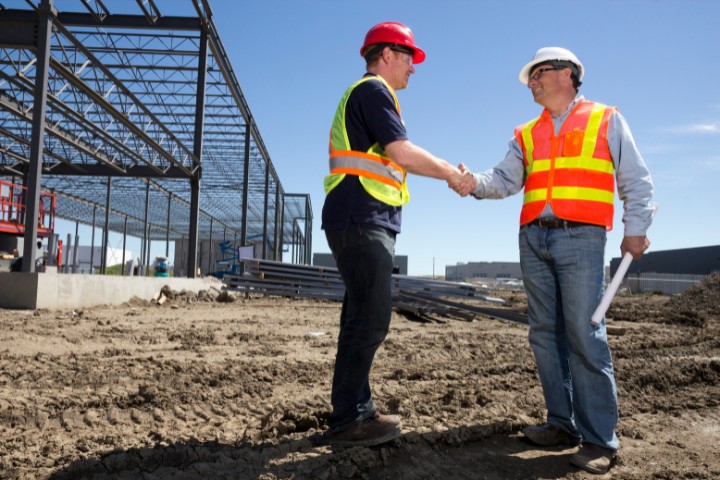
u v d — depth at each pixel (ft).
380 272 8.69
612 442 9.27
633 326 34.19
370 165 8.76
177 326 27.43
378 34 9.32
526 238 10.15
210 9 58.90
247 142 87.45
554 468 9.18
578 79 10.03
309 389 14.24
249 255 82.84
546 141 10.00
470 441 10.22
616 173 9.74
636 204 9.36
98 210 145.59
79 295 36.81
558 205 9.52
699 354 21.11
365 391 9.27
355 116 8.81
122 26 57.62
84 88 45.57
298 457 8.72
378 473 8.63
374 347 8.88
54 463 8.64
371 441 8.97
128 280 43.29
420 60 9.88
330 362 17.92
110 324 27.30
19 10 39.34
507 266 306.96
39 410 11.44
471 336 26.03
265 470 8.24
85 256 141.90
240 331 25.96
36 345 19.51
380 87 8.77
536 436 10.07
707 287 53.98
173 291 48.42
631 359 19.35
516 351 21.63
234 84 74.69
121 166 74.54
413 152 8.54
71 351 19.20
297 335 24.94
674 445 10.69
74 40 41.37
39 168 36.78
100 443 9.71
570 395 10.25
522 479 8.71
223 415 11.78
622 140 9.50
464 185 9.84
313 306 43.37
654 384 15.55
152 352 19.52
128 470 8.52
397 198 8.98
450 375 16.24
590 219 9.39
